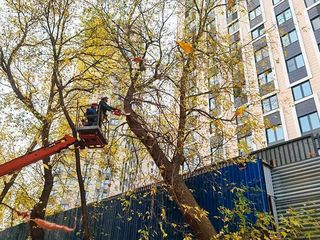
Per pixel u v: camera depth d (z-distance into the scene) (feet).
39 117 37.78
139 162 29.43
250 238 23.82
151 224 34.50
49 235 52.70
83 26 35.65
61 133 43.29
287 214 26.30
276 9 97.30
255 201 26.89
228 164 30.58
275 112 82.07
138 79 32.01
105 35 35.09
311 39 84.64
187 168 32.68
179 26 35.60
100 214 43.04
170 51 32.04
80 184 29.53
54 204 50.62
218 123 29.53
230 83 31.53
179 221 31.65
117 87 34.81
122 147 32.91
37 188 44.47
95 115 23.57
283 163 31.42
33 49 37.96
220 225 28.19
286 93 82.64
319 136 29.76
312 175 26.43
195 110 29.71
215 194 30.22
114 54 36.35
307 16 88.58
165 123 30.32
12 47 38.55
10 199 42.55
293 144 31.50
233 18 104.63
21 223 60.08
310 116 76.18
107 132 30.07
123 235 37.70
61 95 33.09
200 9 32.83
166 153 28.76
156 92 30.37
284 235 21.44
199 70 31.83
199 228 25.32
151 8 33.91
